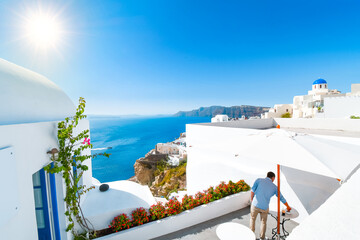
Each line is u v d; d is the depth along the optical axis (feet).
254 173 23.34
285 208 14.74
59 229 12.58
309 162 10.05
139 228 15.10
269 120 53.57
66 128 12.83
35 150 10.04
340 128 42.09
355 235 2.96
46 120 15.06
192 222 17.20
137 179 156.97
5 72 13.05
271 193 14.26
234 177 26.21
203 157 32.01
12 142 8.30
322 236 3.05
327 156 10.47
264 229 14.67
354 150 11.52
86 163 19.10
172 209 16.66
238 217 18.34
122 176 284.00
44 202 11.60
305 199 17.98
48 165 10.87
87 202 17.48
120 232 14.69
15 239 8.39
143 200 18.26
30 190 9.58
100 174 295.69
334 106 83.66
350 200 4.40
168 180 126.00
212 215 18.21
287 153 11.12
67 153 12.53
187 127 36.42
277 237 13.60
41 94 15.60
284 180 19.84
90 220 15.19
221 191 19.95
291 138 12.25
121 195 19.06
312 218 3.76
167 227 16.15
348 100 79.56
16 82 13.28
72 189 13.07
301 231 3.34
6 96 11.53
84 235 14.46
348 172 9.12
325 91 175.94
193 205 17.76
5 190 7.62
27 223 9.27
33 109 13.67
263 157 11.50
